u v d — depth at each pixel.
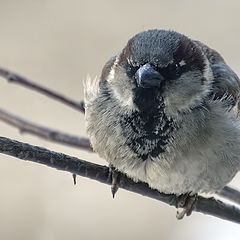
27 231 12.45
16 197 12.68
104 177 7.64
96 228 12.50
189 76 7.41
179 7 15.81
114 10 15.68
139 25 15.52
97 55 15.00
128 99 7.45
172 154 7.38
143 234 12.47
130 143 7.48
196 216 12.45
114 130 7.54
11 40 15.13
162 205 12.64
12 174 12.95
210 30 15.49
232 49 15.20
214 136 7.38
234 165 7.59
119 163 7.59
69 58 14.90
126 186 7.77
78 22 15.45
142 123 7.43
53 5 15.62
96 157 13.38
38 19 15.45
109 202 12.71
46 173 13.03
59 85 14.54
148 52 7.31
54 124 13.77
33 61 14.80
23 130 8.80
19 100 14.11
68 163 7.24
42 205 12.65
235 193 8.73
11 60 14.77
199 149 7.35
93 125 7.74
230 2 15.78
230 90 7.84
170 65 7.30
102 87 7.77
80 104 8.88
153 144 7.42
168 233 12.40
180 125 7.38
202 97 7.54
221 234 12.05
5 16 15.43
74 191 12.84
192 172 7.42
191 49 7.50
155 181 7.55
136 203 12.70
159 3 15.86
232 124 7.55
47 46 15.03
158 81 7.24
